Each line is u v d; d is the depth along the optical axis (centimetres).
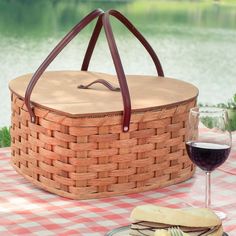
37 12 1409
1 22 1321
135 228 145
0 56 1060
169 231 137
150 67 1049
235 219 171
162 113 189
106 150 183
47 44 1173
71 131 181
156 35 1300
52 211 177
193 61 1123
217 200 187
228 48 1209
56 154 186
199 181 204
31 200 186
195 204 183
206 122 169
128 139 185
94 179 185
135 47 1189
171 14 1491
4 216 173
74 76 227
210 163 164
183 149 199
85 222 169
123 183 188
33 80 189
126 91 179
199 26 1379
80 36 1241
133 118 183
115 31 1311
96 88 209
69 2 1548
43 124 188
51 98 194
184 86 214
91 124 180
